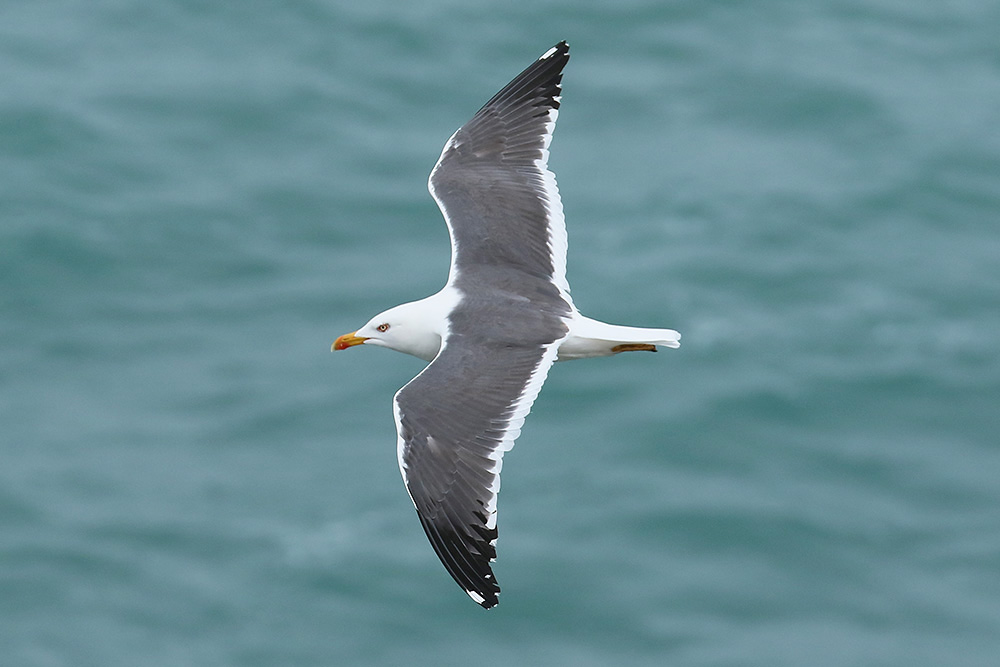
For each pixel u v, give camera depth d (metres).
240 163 51.59
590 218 49.00
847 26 59.75
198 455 40.34
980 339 43.66
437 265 47.12
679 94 55.62
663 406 40.97
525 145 17.25
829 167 51.81
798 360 42.81
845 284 46.06
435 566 36.69
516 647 34.72
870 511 37.91
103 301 45.69
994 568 36.16
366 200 49.94
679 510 37.75
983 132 53.50
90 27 58.09
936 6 60.94
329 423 41.19
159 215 48.94
